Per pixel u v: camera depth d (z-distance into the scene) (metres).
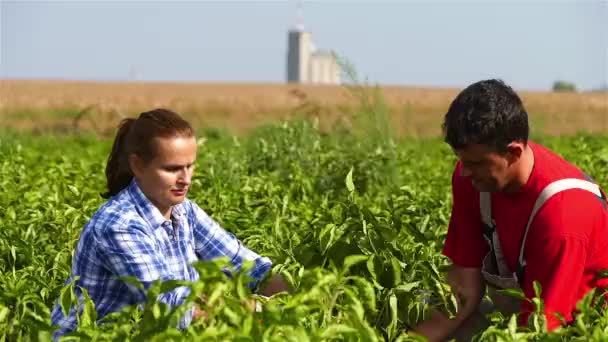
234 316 3.07
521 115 4.02
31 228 5.99
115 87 90.75
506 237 4.43
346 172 10.01
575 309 4.16
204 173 9.67
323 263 4.40
